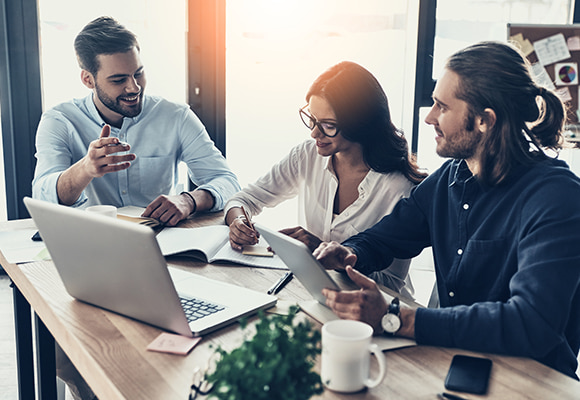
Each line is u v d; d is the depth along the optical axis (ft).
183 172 10.60
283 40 10.39
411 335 3.43
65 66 9.72
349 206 5.85
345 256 4.59
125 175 7.45
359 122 5.43
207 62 10.23
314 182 6.22
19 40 9.31
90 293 3.83
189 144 7.75
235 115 10.59
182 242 5.19
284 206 11.11
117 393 2.85
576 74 10.01
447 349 3.39
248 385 2.10
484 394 2.86
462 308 3.46
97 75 6.81
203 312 3.71
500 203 4.17
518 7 10.73
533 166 4.09
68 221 3.49
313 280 3.75
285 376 2.17
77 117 7.31
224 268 4.72
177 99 10.31
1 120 9.50
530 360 3.26
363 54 10.60
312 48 10.48
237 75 10.42
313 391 2.32
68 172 6.08
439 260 4.68
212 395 2.17
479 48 4.18
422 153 11.09
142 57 9.99
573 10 10.75
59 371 5.84
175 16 9.98
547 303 3.33
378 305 3.49
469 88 4.10
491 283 4.24
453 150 4.32
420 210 4.96
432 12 10.51
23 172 9.77
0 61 9.25
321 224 6.14
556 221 3.62
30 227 5.76
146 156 7.59
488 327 3.31
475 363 3.15
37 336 5.44
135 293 3.48
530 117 4.15
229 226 5.75
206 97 10.38
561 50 9.98
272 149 10.82
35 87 9.54
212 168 7.62
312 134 5.61
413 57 10.71
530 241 3.65
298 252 3.58
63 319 3.68
